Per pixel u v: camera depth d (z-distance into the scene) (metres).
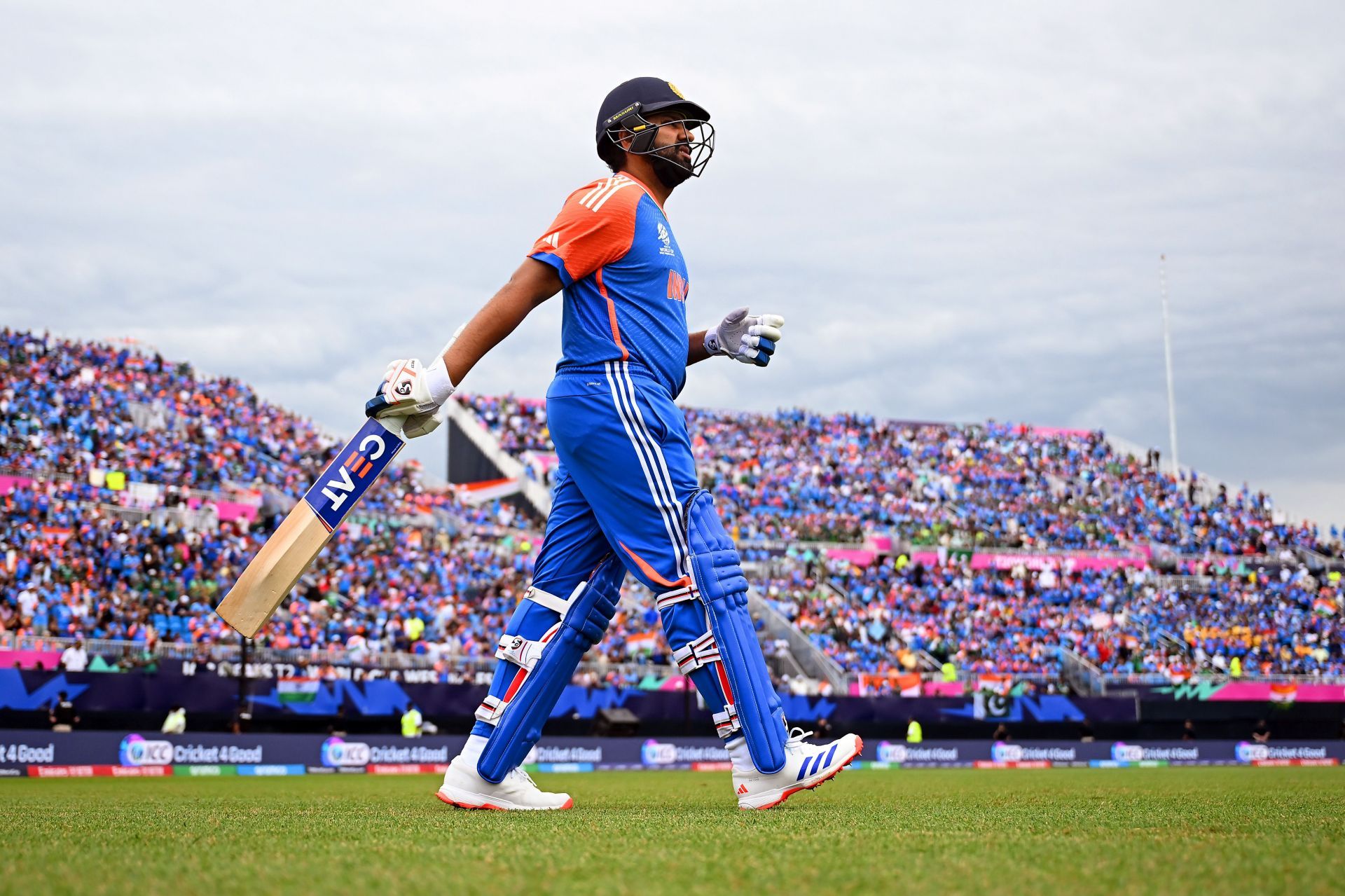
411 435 5.94
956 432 49.16
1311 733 32.47
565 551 6.25
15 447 30.39
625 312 5.94
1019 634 35.81
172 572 28.38
